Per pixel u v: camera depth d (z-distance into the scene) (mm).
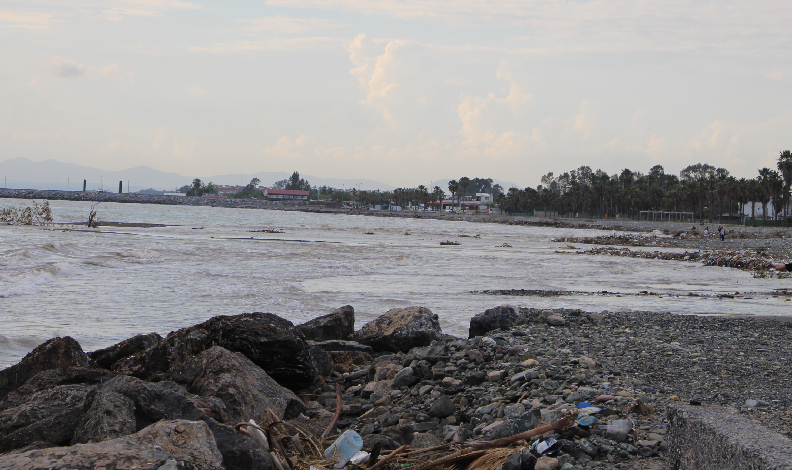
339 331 11523
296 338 8141
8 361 10789
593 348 9984
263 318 8375
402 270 31344
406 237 73562
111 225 77500
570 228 122875
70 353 7484
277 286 22953
